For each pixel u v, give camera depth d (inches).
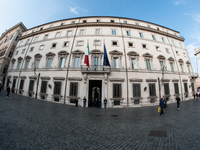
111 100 634.8
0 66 1208.8
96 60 713.0
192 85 926.4
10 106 402.6
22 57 964.6
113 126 264.7
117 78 665.6
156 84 725.9
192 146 155.4
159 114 414.9
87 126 259.9
